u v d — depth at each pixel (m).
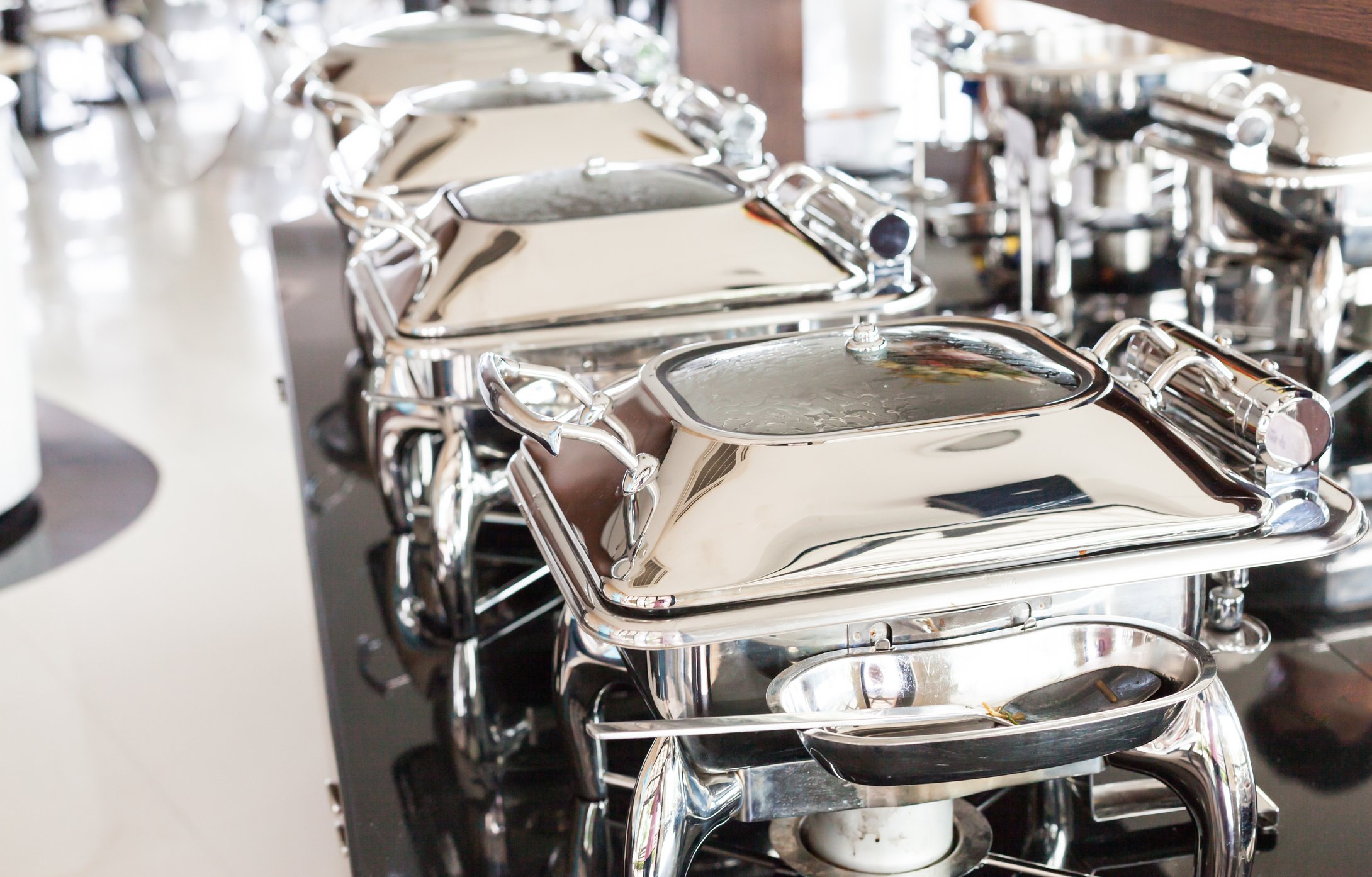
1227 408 0.87
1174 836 1.09
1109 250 2.22
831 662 0.82
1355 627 1.35
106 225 4.99
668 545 0.79
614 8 5.55
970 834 1.04
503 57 2.14
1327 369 1.61
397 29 2.31
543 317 1.21
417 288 1.26
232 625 2.34
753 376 0.94
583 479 0.92
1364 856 1.05
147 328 3.95
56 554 2.65
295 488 2.88
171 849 1.77
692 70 2.59
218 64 6.85
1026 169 2.09
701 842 0.89
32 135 6.14
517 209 1.34
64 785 1.91
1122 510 0.80
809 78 2.88
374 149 1.72
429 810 1.18
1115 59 2.03
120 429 3.24
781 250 1.29
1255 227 1.64
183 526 2.74
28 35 5.70
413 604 1.53
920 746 0.75
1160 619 0.87
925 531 0.79
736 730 0.76
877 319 1.46
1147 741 0.79
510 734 1.28
